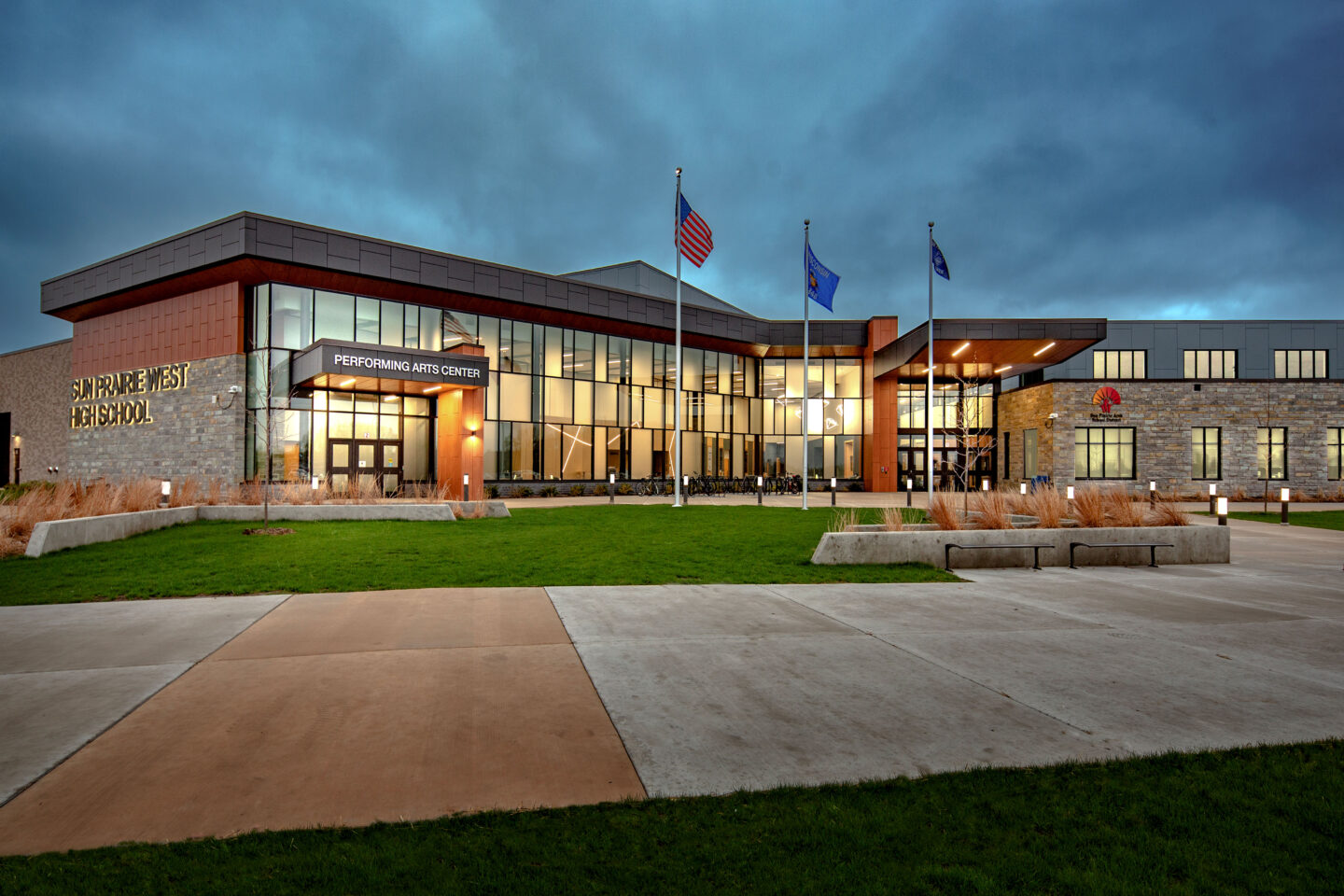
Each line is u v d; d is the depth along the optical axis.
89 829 3.30
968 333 33.66
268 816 3.44
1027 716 4.90
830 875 2.97
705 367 42.78
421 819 3.42
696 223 25.62
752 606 8.59
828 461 44.97
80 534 12.75
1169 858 3.10
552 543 14.38
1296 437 35.97
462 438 30.64
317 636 6.87
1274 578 11.32
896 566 12.09
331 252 27.84
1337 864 3.06
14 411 42.06
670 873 2.97
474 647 6.52
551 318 35.03
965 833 3.32
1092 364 45.72
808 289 26.36
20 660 5.98
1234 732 4.62
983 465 45.34
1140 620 8.03
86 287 31.28
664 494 37.88
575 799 3.64
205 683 5.39
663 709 4.95
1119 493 15.26
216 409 27.44
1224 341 45.69
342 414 29.42
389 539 14.76
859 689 5.45
